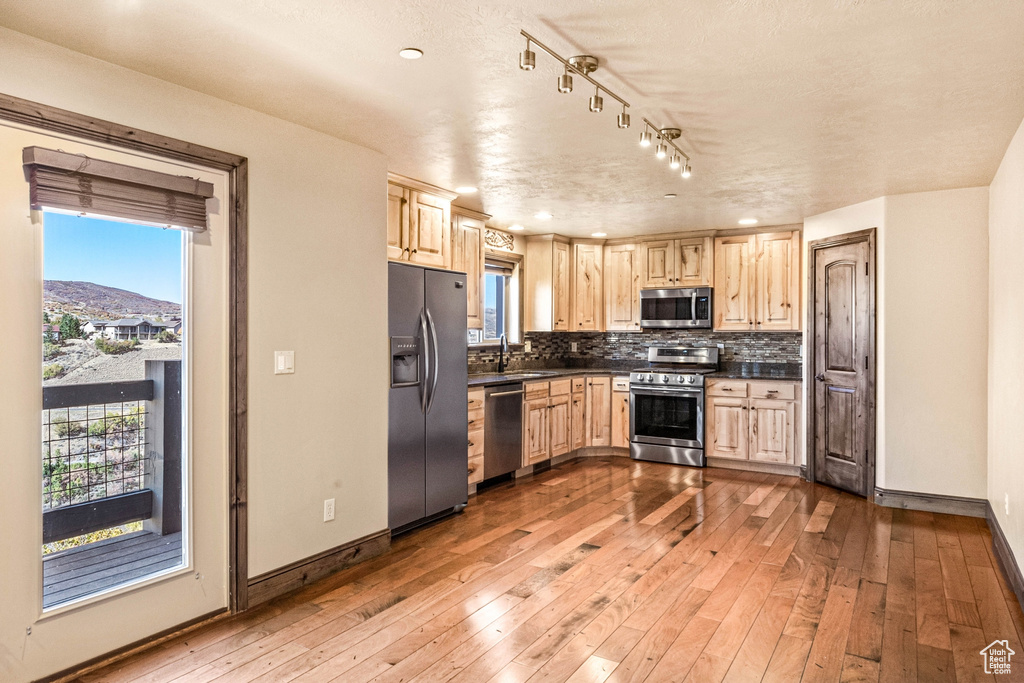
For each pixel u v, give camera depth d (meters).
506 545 3.62
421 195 4.17
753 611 2.76
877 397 4.56
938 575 3.18
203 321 2.61
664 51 2.20
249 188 2.76
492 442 4.87
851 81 2.45
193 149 2.53
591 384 6.27
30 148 2.04
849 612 2.75
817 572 3.21
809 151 3.39
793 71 2.36
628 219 5.45
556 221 5.54
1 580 2.05
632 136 3.15
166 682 2.18
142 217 2.36
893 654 2.39
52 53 2.13
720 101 2.67
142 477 2.44
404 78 2.44
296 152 2.97
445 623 2.64
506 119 2.91
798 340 5.95
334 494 3.19
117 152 2.32
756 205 4.84
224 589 2.71
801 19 1.96
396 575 3.16
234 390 2.69
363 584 3.04
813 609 2.78
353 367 3.30
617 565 3.30
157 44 2.14
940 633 2.56
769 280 5.77
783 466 5.50
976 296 4.20
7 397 2.05
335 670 2.26
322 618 2.68
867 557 3.44
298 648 2.42
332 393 3.17
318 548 3.11
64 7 1.89
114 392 2.35
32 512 2.12
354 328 3.30
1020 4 1.86
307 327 3.03
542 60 2.26
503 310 6.25
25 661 2.10
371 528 3.43
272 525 2.88
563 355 7.00
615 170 3.80
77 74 2.20
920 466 4.38
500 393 4.95
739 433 5.65
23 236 2.08
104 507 2.33
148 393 2.45
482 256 5.24
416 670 2.27
